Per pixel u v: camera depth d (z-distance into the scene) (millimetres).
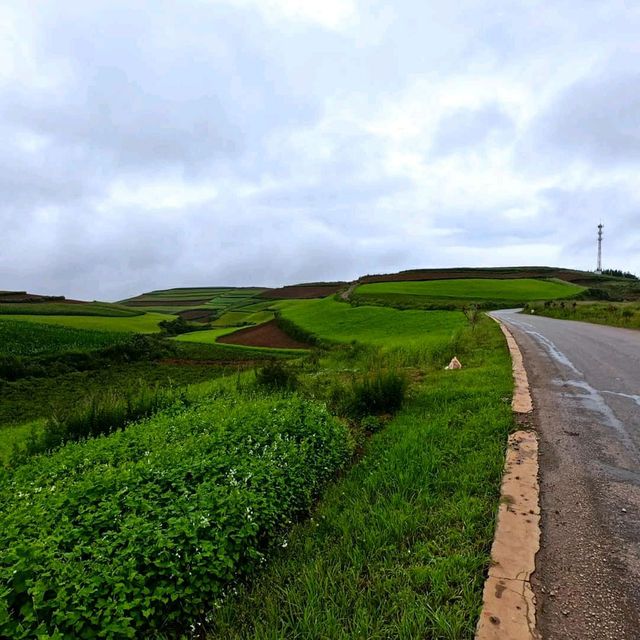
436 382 11141
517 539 3748
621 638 2723
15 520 4258
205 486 4656
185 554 3525
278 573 3701
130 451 6844
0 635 2777
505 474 5031
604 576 3305
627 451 5824
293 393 10773
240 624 3209
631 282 111750
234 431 6980
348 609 3121
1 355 30422
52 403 23625
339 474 6062
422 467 5379
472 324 26812
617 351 15070
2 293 102500
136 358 37500
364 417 8852
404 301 69688
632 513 4219
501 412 7496
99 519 4043
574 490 4707
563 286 95625
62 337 41062
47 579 3166
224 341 51531
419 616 2906
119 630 2891
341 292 99938
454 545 3752
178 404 11703
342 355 23594
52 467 6652
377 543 3871
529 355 14680
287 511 4793
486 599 3039
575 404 8203
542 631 2791
